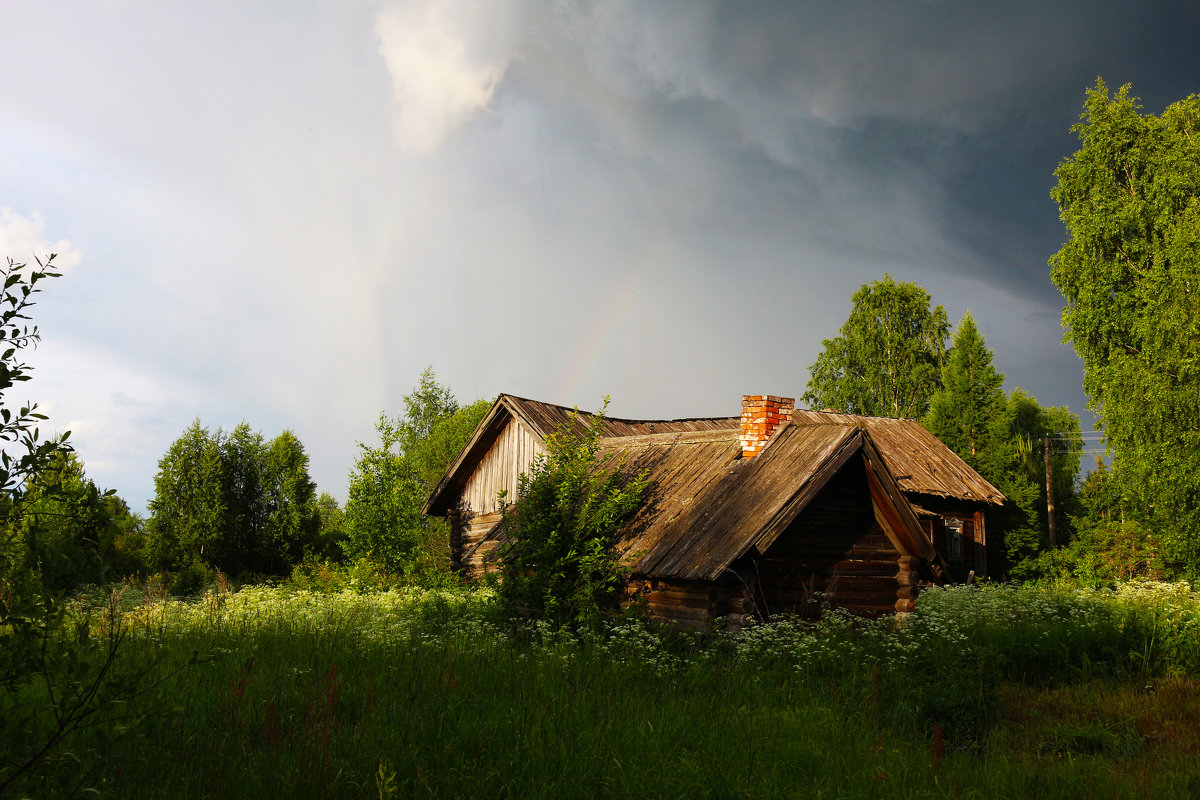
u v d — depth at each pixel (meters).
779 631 10.94
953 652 10.03
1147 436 25.66
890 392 48.44
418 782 4.84
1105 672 11.34
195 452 35.94
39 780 3.90
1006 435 32.44
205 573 30.41
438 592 16.16
